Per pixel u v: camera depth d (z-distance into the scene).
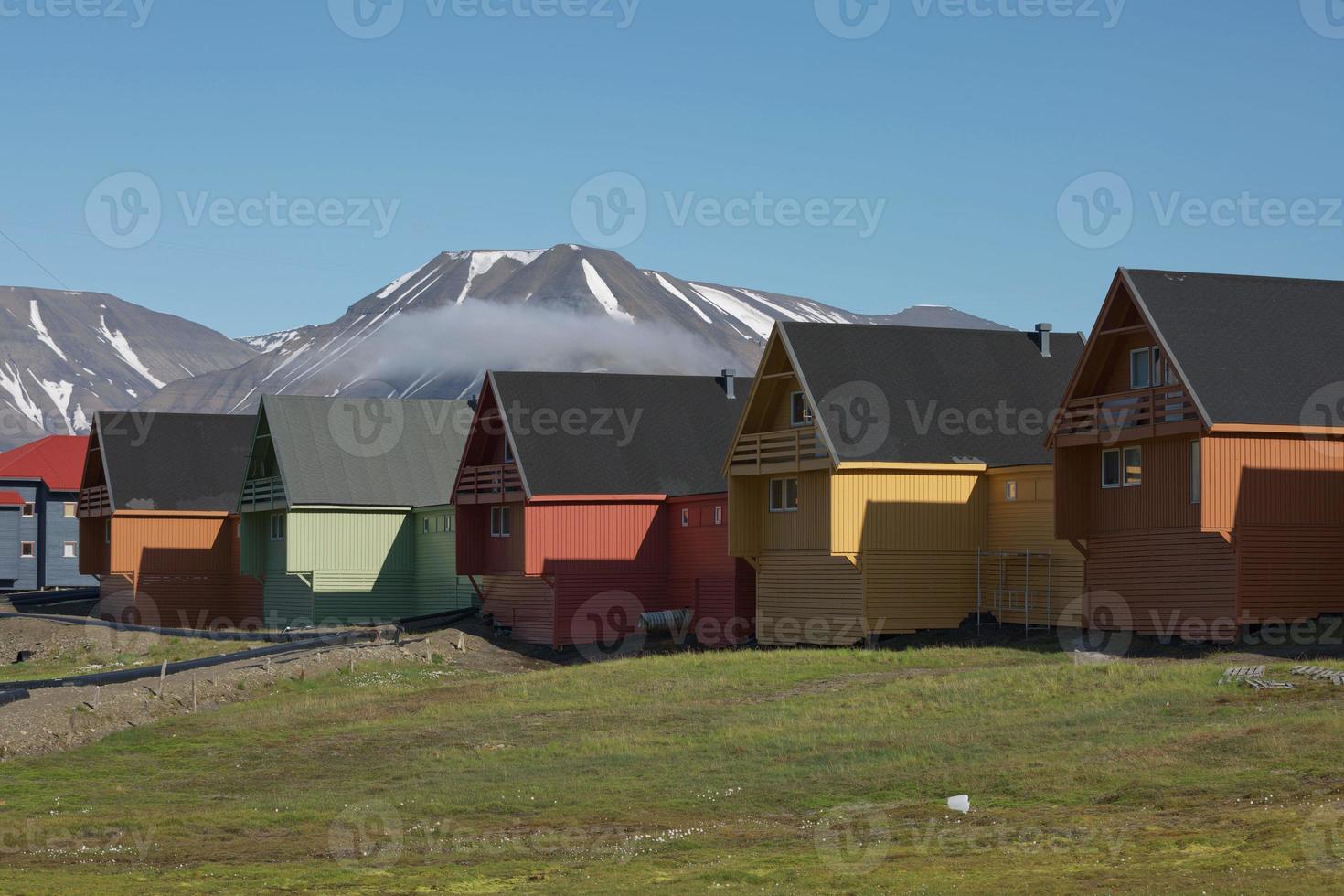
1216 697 36.19
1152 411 46.53
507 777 34.72
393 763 37.19
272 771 37.22
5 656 71.81
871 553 53.09
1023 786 30.22
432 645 60.09
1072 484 49.97
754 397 57.50
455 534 68.44
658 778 33.69
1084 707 36.84
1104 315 48.28
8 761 39.50
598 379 66.56
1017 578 53.22
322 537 74.81
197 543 83.38
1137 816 27.33
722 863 26.16
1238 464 44.97
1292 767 29.17
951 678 41.94
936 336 58.16
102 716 43.88
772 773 33.38
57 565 122.62
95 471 89.19
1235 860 23.83
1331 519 46.03
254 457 78.81
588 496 62.28
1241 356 46.38
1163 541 47.41
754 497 58.12
